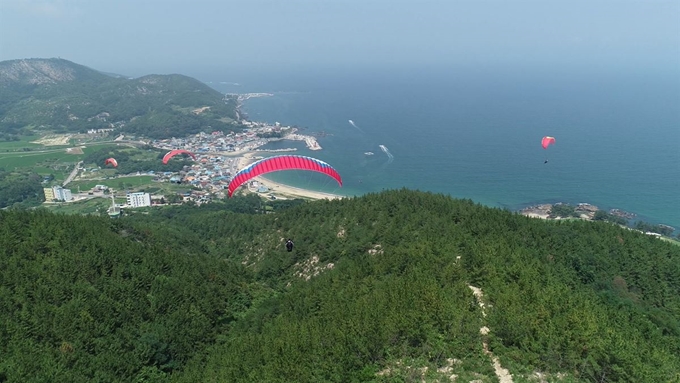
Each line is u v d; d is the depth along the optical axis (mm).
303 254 68875
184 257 64562
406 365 30062
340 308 39938
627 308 47594
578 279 54375
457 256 50406
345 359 30453
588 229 71188
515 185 153375
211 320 51125
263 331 43500
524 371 29922
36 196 162750
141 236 74812
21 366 35500
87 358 39906
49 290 47188
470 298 37625
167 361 43719
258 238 81375
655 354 32906
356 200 79688
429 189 153625
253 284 63469
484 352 31750
